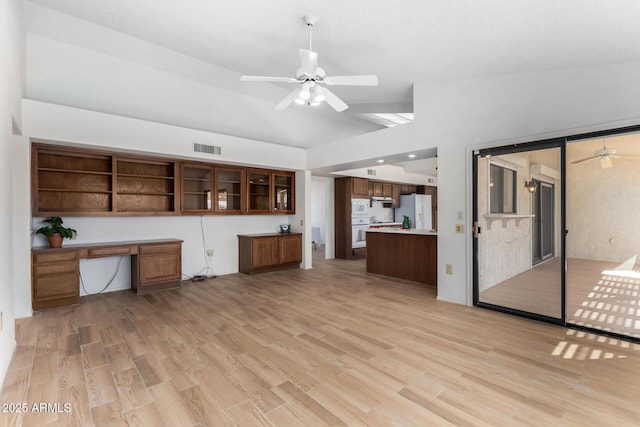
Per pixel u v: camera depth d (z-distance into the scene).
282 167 5.76
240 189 5.52
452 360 2.34
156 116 4.58
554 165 6.03
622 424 1.62
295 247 6.12
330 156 5.51
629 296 3.96
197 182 5.16
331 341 2.70
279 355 2.44
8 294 2.32
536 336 2.78
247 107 5.57
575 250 7.07
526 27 2.42
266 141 5.83
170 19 3.11
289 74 4.29
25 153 3.34
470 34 2.67
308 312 3.48
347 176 7.39
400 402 1.83
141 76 4.43
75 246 3.94
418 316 3.33
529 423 1.64
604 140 5.05
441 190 3.89
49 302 3.61
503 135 3.36
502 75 3.36
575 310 3.41
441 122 3.87
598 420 1.66
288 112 6.15
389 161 5.09
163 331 2.93
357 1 2.40
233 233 5.77
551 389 1.96
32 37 3.66
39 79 3.71
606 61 2.69
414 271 5.03
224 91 5.29
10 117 2.46
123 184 4.54
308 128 6.48
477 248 3.63
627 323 3.01
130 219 4.61
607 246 6.66
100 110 4.11
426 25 2.62
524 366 2.24
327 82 2.77
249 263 5.55
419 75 3.77
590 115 2.83
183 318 3.29
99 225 4.34
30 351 2.51
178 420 1.68
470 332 2.88
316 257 7.84
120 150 4.07
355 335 2.83
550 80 3.05
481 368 2.22
